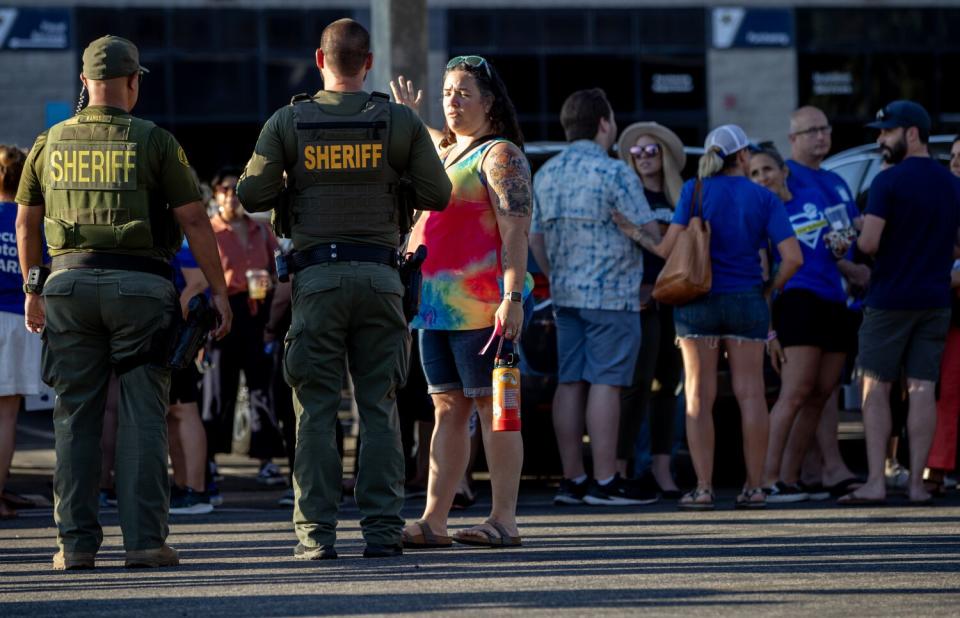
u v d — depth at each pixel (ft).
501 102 51.96
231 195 78.13
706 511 65.87
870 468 68.59
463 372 51.21
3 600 41.98
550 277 70.79
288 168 48.21
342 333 48.32
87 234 48.42
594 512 65.87
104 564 49.96
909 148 68.95
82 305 48.24
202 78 212.02
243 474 88.99
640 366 72.59
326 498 49.03
